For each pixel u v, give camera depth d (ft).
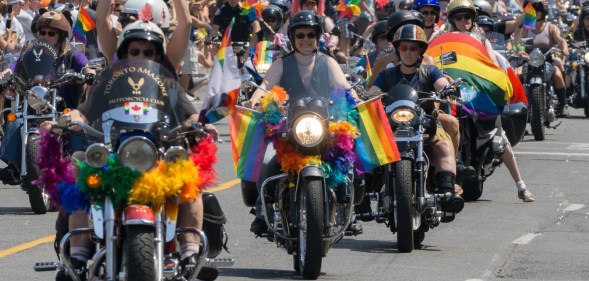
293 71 79.61
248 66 112.16
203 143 62.18
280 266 82.17
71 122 60.80
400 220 85.05
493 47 133.80
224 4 169.37
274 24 154.10
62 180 61.26
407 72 90.02
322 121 75.31
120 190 58.95
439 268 81.46
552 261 84.07
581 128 179.52
